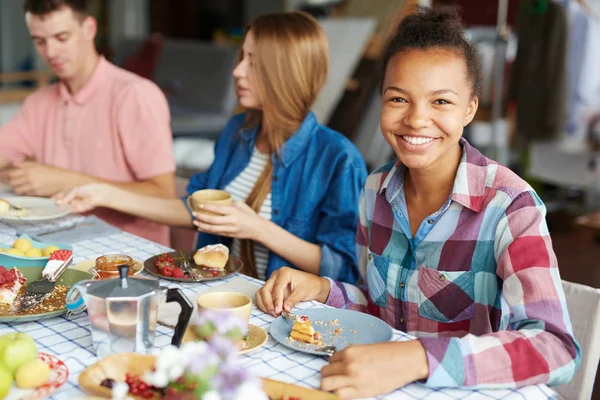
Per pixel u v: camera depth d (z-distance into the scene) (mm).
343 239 1639
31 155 2393
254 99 1751
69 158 2283
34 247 1410
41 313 1086
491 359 912
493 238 1157
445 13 1174
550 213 4727
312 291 1263
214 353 667
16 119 2379
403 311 1285
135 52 5883
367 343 1052
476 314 1208
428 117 1108
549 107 4199
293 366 969
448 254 1206
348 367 891
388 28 4312
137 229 2115
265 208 1771
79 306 1104
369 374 883
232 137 1948
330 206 1685
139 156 2166
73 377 916
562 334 955
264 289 1214
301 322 1043
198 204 1523
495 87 4109
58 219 1780
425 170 1210
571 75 4152
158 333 1058
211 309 1015
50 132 2311
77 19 2115
